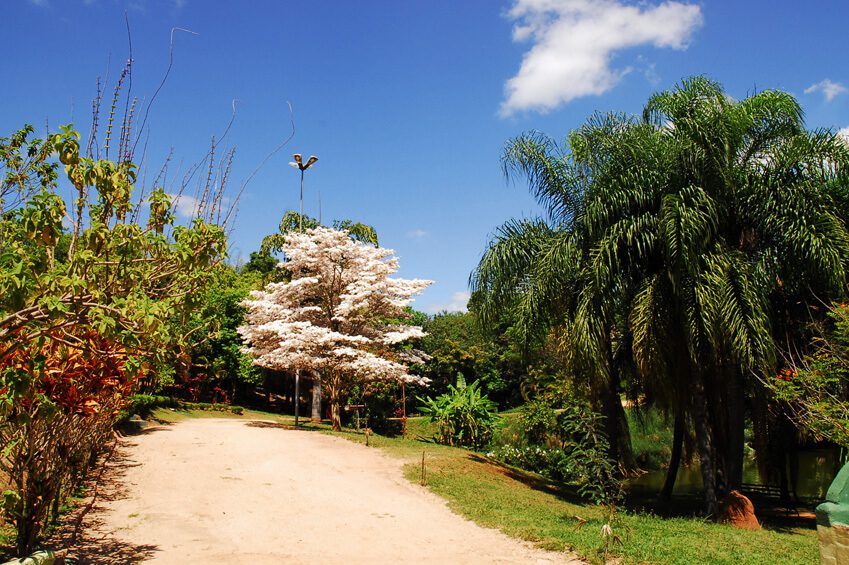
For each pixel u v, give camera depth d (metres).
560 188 14.46
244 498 10.77
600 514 11.14
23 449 6.45
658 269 13.63
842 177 13.35
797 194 12.78
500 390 43.25
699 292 11.98
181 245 5.21
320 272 22.95
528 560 7.90
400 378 21.17
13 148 6.00
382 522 9.70
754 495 17.64
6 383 4.49
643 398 19.81
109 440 15.40
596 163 13.71
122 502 9.90
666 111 13.77
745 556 8.23
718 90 13.46
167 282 6.11
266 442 17.05
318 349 21.12
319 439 18.03
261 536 8.62
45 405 5.39
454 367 43.06
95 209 5.69
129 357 5.83
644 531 9.51
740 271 12.30
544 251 14.07
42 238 4.70
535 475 17.62
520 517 10.12
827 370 10.41
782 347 14.17
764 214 13.11
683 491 20.34
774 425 16.66
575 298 13.88
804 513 15.50
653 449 27.25
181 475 12.34
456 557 7.99
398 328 23.28
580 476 12.78
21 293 4.18
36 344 4.69
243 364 33.81
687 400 14.58
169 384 25.42
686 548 8.41
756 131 13.87
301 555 7.85
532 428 22.75
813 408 9.98
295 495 11.19
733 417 13.75
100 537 7.92
